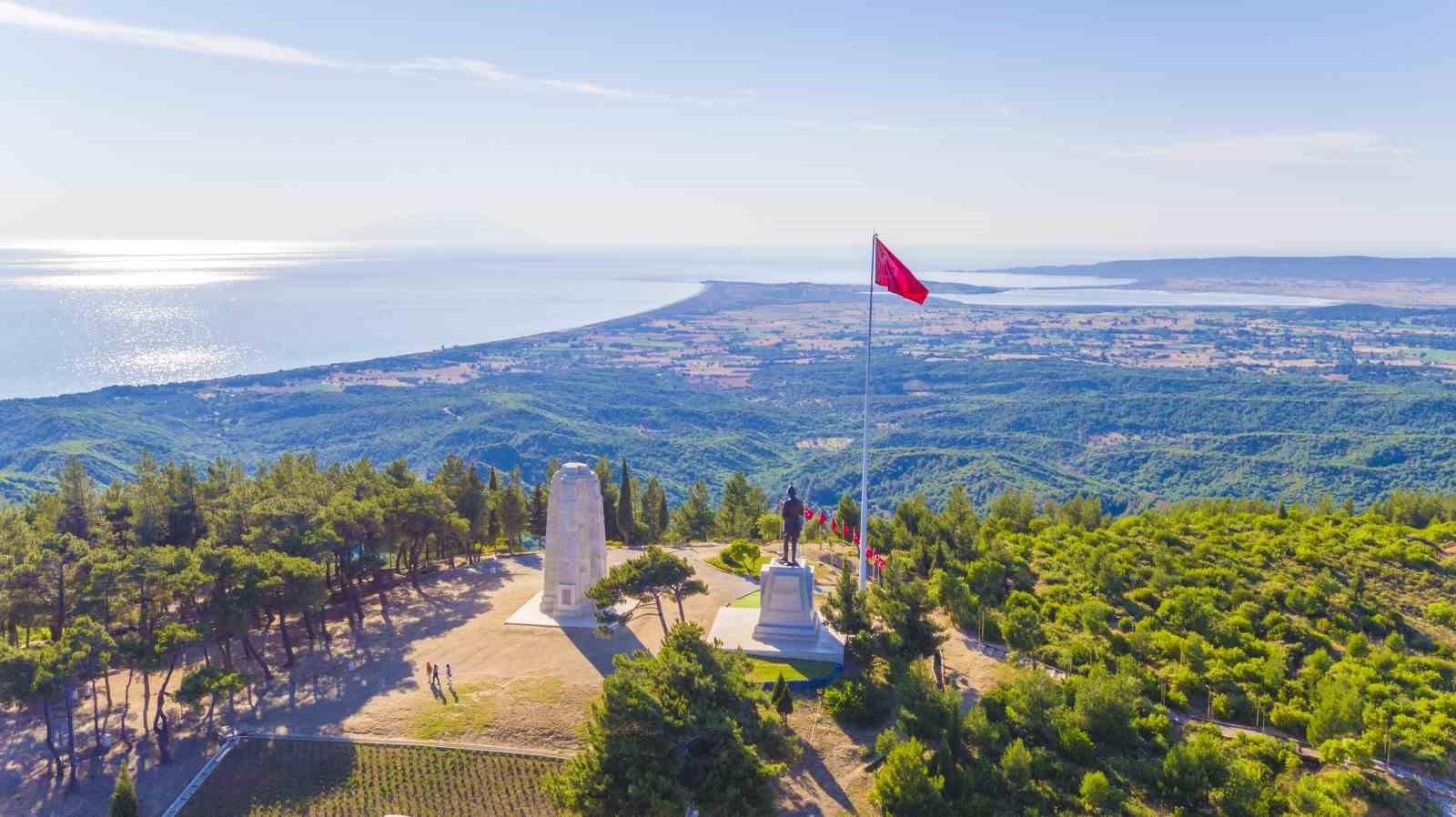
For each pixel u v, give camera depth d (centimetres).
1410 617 6900
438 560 9675
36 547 6506
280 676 6281
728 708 4728
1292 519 9600
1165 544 8575
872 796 4719
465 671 6338
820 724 5544
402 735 5481
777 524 10631
